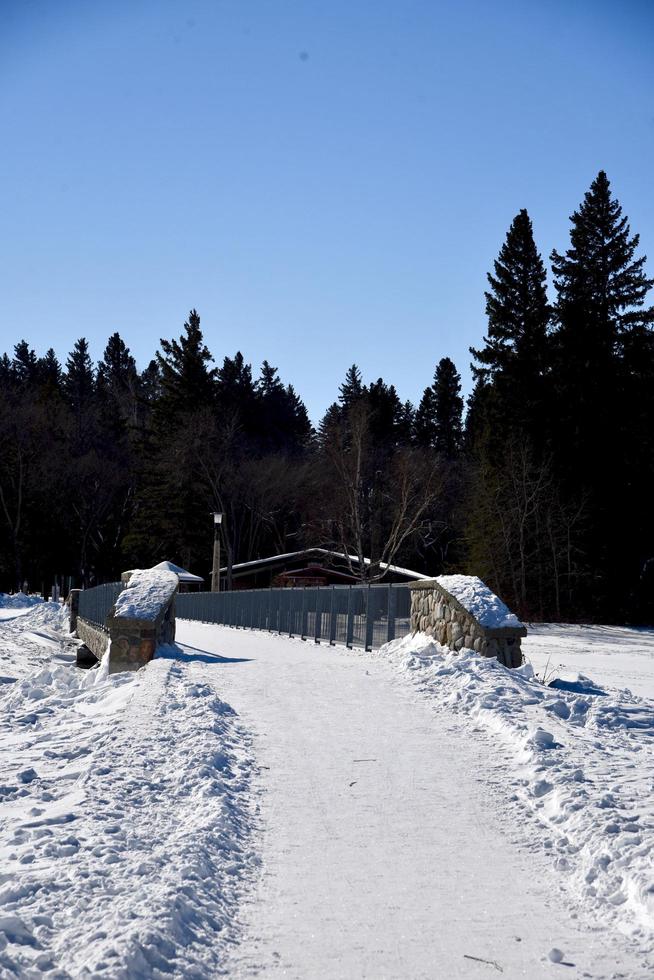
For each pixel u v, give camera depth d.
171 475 75.00
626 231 57.72
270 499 78.81
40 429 79.12
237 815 7.13
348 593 21.45
